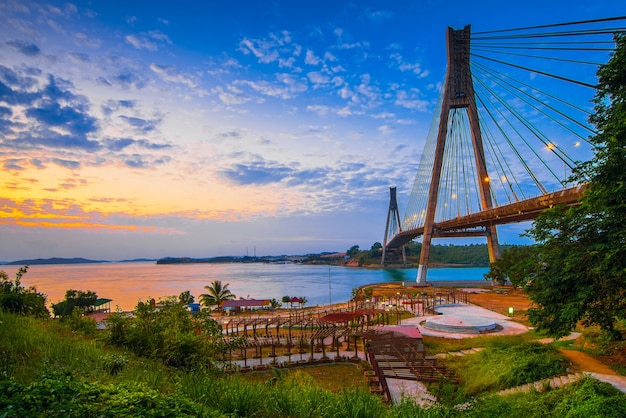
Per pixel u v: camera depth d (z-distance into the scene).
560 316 16.33
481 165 73.31
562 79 35.12
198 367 13.02
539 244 18.78
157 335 14.91
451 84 75.31
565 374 16.70
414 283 84.88
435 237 83.06
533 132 52.09
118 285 134.75
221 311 67.31
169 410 6.07
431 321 38.12
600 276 15.36
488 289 75.50
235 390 8.04
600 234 16.14
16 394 5.45
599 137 15.49
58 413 5.19
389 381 19.88
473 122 74.50
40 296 19.02
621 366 17.09
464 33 75.00
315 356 28.58
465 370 20.14
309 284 134.88
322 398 8.95
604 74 15.62
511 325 38.47
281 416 7.75
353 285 127.94
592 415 9.92
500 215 53.59
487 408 11.72
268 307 72.19
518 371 17.25
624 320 17.22
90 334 16.31
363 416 8.51
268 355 29.19
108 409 5.66
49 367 7.77
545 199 42.09
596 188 15.55
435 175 79.75
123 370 9.64
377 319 45.09
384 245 194.00
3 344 9.12
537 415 11.24
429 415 10.56
